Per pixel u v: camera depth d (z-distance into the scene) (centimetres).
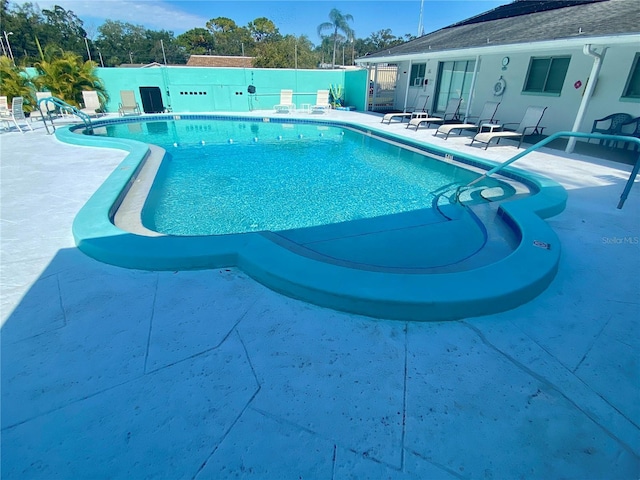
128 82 1655
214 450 161
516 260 305
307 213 561
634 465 158
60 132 1040
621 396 193
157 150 961
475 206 558
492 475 154
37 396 186
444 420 178
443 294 253
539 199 487
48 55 1567
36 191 517
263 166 857
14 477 150
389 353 221
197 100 1745
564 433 172
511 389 196
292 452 161
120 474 151
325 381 199
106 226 364
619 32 643
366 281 267
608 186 573
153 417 176
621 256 348
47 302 261
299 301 270
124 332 232
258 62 3725
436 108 1480
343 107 1852
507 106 1131
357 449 163
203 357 213
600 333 241
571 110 948
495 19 1415
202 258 305
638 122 802
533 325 249
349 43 5084
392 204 598
